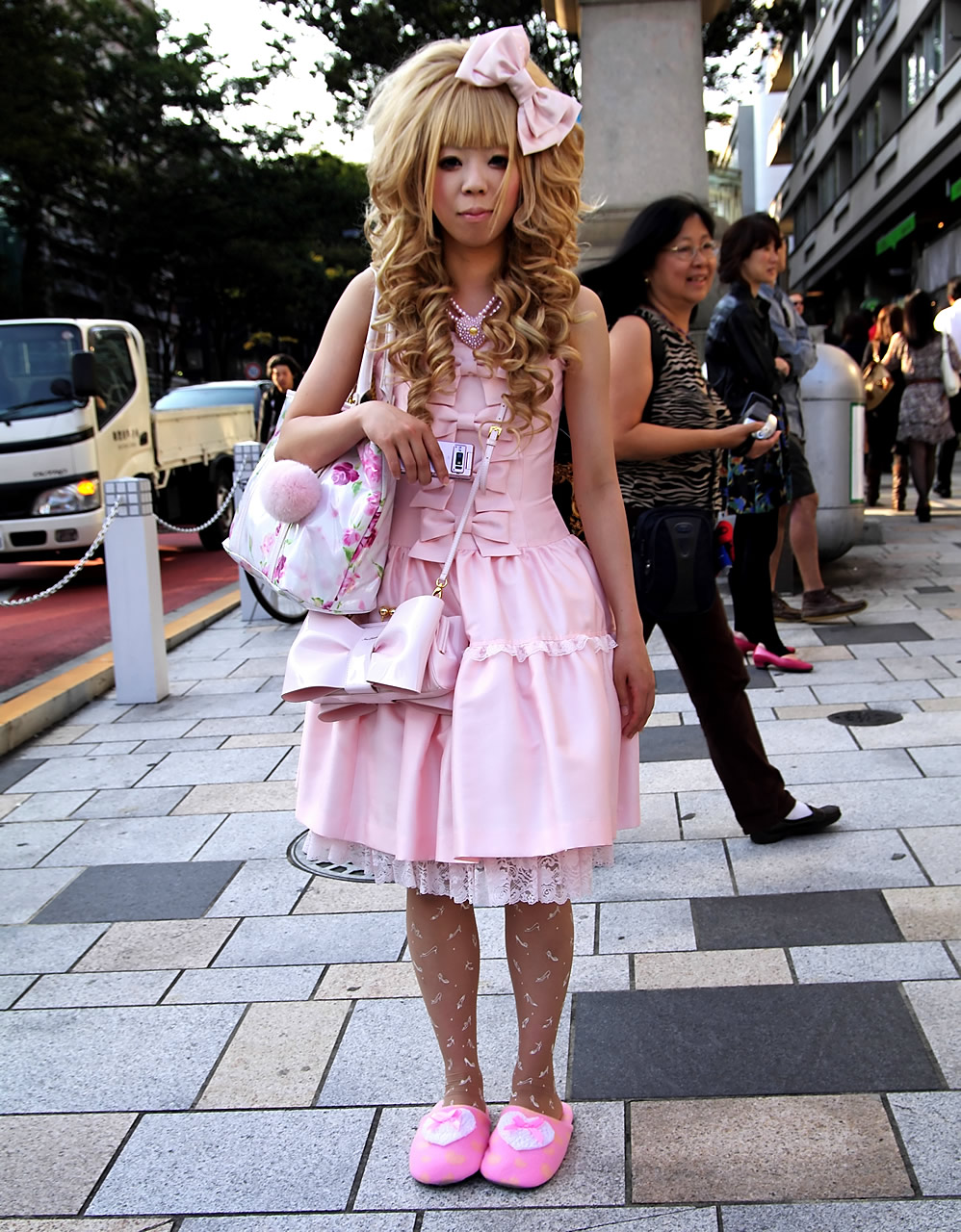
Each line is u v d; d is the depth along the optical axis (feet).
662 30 27.27
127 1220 6.75
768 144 172.55
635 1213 6.51
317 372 6.55
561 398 6.68
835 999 8.57
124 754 16.21
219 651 22.68
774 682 17.02
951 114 71.15
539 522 6.64
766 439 11.65
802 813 11.54
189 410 42.50
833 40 111.14
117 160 98.48
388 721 6.49
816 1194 6.56
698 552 10.15
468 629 6.33
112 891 11.55
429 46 6.29
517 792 6.13
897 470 35.73
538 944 6.76
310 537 6.24
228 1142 7.42
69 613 30.09
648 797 13.03
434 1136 6.90
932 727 14.58
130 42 94.84
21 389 34.32
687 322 11.09
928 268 91.50
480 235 6.13
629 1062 7.96
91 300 126.00
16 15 72.84
